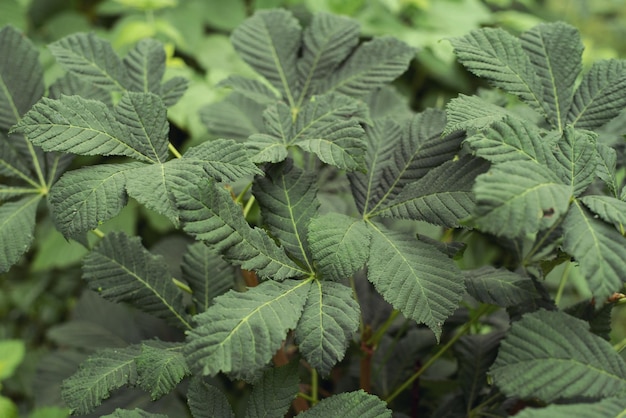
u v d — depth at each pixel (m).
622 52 2.48
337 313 0.94
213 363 0.90
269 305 0.93
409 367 1.21
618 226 0.94
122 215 1.78
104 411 1.23
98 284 1.07
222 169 0.98
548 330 0.92
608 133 1.14
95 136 0.99
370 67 1.14
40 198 1.10
